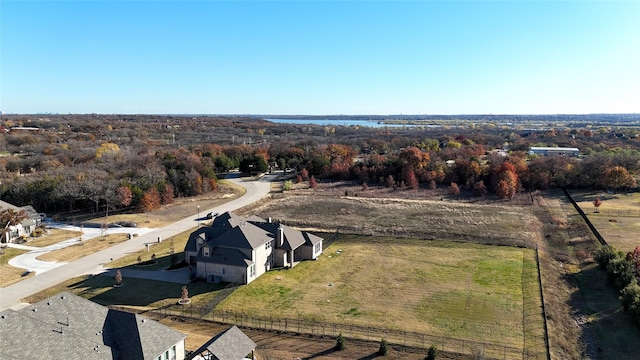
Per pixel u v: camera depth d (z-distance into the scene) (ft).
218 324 132.16
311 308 142.92
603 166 338.54
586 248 203.31
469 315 138.00
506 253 198.49
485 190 333.42
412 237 223.51
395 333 126.41
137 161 370.12
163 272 176.14
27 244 212.84
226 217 198.90
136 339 101.24
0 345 87.56
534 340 123.34
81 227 243.40
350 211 281.33
